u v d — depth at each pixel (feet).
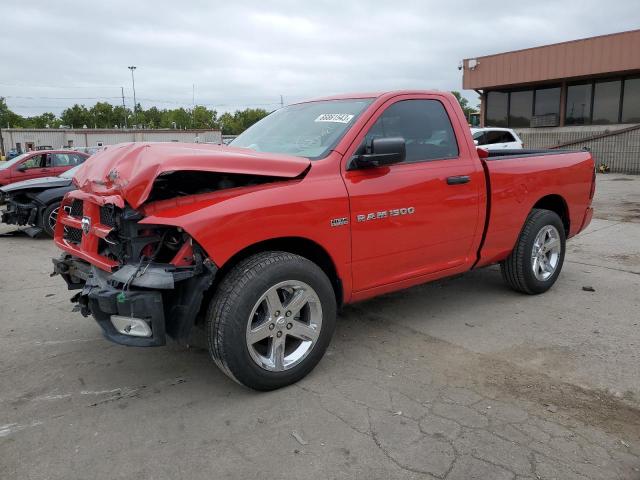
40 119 409.28
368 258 12.78
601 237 27.55
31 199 31.27
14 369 13.03
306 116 14.43
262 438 9.91
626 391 11.40
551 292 18.31
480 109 84.43
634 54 64.59
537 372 12.34
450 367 12.68
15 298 19.10
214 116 359.66
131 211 10.39
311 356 11.94
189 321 10.51
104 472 9.00
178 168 10.18
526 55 74.54
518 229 16.72
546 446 9.49
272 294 11.07
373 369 12.62
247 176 11.28
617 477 8.66
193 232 10.05
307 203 11.43
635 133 64.28
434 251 14.29
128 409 11.03
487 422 10.28
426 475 8.79
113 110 371.15
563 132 75.00
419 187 13.51
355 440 9.78
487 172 15.33
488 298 17.76
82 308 11.63
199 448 9.64
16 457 9.45
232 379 11.37
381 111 13.33
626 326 15.08
